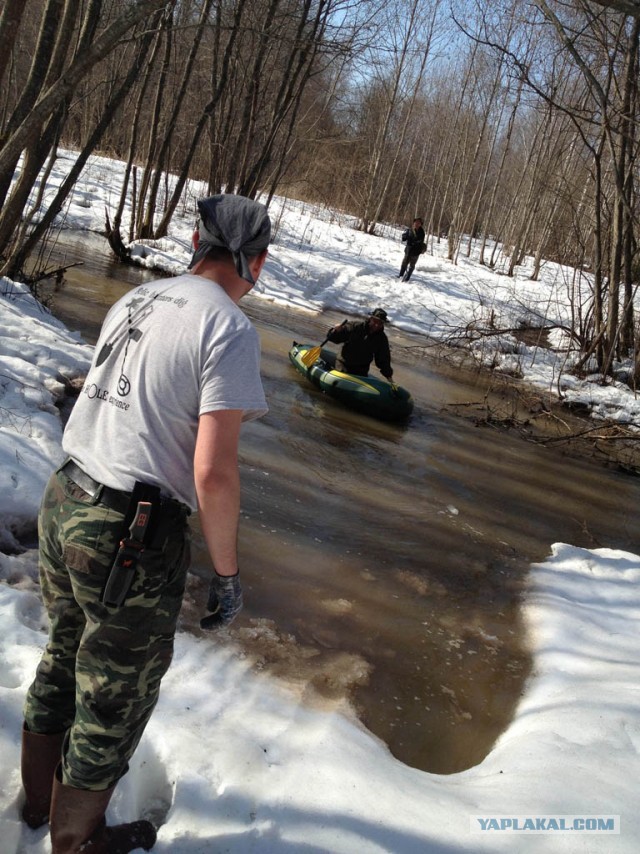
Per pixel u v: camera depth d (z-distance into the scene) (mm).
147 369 1751
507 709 3434
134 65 7957
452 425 9047
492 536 5648
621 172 10883
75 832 1854
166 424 1733
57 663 1962
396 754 2924
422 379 11297
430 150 31969
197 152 23578
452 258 23500
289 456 6477
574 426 10211
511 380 12273
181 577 1830
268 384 8781
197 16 15750
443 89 30516
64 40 6195
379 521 5473
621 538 6281
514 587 4750
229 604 1799
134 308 1859
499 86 23156
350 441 7418
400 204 35031
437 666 3672
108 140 23812
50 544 1826
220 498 1675
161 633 1802
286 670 3275
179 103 14938
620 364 12812
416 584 4559
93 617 1748
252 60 16703
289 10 14852
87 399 1847
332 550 4770
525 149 28125
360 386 8539
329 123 25672
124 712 1791
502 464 7812
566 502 6980
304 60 15445
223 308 1778
